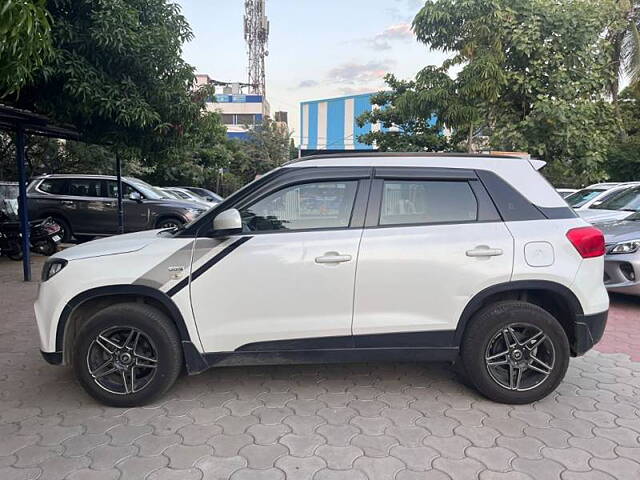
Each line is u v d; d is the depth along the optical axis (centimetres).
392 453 309
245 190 378
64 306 361
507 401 375
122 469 291
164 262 361
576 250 369
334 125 5981
